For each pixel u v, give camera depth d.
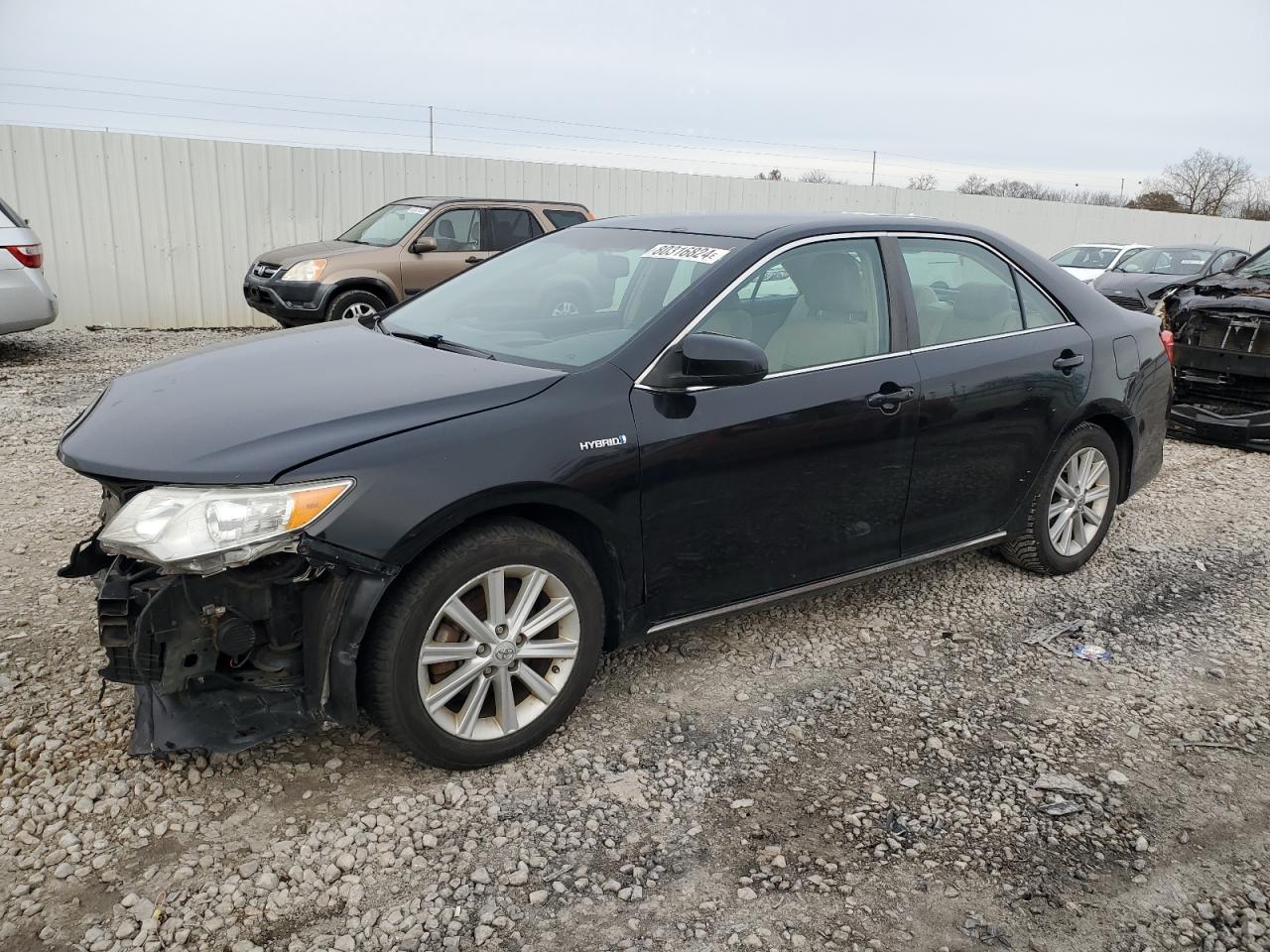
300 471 2.54
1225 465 7.05
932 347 3.90
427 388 2.96
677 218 4.13
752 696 3.50
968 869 2.62
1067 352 4.36
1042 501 4.43
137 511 2.54
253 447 2.60
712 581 3.39
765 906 2.45
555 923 2.36
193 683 2.67
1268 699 3.62
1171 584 4.70
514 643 2.93
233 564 2.48
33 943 2.21
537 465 2.84
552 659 3.07
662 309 3.32
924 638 4.03
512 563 2.86
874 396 3.62
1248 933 2.42
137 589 2.51
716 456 3.23
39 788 2.74
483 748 2.92
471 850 2.61
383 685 2.70
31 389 8.16
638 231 4.04
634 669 3.66
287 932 2.29
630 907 2.43
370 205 14.13
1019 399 4.14
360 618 2.61
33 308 9.21
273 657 2.68
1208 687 3.69
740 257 3.49
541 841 2.66
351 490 2.57
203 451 2.60
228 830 2.63
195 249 13.02
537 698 3.04
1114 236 24.00
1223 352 7.34
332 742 3.07
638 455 3.06
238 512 2.48
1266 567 4.96
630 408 3.08
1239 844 2.78
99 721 3.08
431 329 3.81
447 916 2.37
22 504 5.11
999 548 4.70
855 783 2.98
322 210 13.79
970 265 4.20
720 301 3.37
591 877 2.53
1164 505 6.01
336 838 2.62
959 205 21.00
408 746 2.80
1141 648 4.01
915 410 3.74
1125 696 3.60
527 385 2.99
